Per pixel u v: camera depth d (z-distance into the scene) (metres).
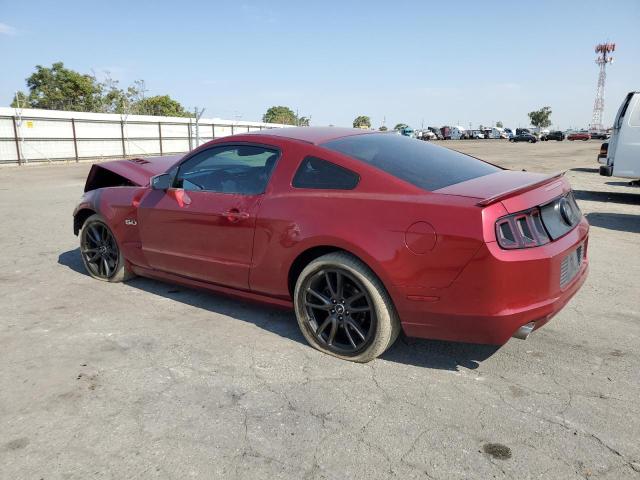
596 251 6.00
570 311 3.99
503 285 2.59
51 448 2.33
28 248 6.32
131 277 4.80
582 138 68.81
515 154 30.66
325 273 3.13
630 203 10.10
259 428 2.46
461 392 2.78
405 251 2.76
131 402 2.71
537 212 2.79
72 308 4.14
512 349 3.31
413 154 3.46
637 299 4.27
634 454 2.23
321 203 3.11
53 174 19.59
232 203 3.55
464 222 2.61
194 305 4.20
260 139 3.59
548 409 2.59
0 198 11.51
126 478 2.12
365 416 2.55
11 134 26.73
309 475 2.12
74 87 48.91
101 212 4.59
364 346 3.06
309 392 2.79
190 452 2.29
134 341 3.48
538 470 2.13
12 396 2.78
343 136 3.59
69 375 3.01
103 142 32.47
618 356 3.19
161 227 4.06
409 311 2.83
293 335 3.57
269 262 3.37
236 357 3.23
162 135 37.19
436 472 2.13
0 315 3.98
